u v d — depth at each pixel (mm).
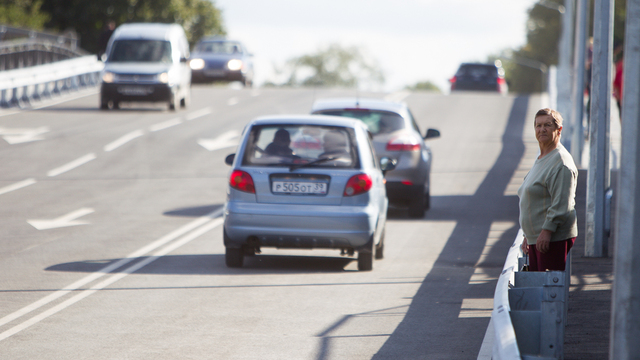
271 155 30125
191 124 82188
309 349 19906
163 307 24188
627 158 11766
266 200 29703
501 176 59000
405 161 41375
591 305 23297
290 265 31344
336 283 27922
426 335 21266
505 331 13555
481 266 31062
